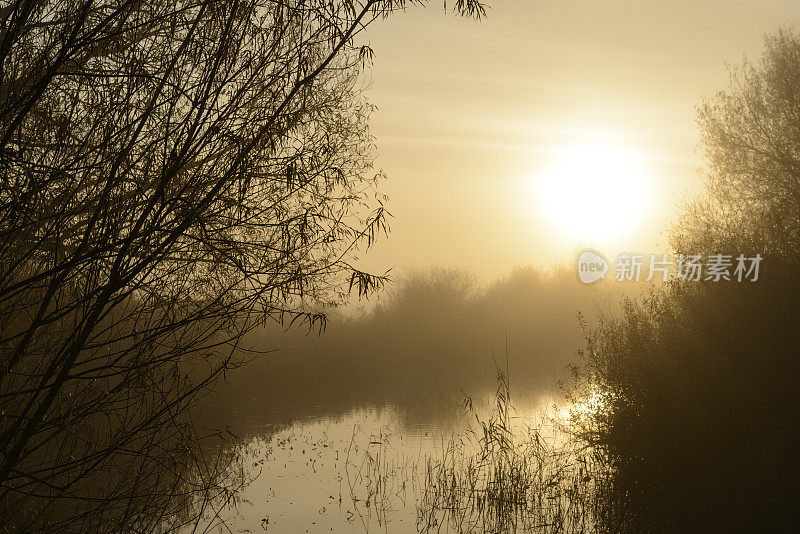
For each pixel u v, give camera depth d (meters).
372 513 13.52
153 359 5.52
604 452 16.47
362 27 5.59
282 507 13.86
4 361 5.20
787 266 14.42
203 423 23.45
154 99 5.20
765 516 11.95
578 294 55.22
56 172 4.91
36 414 5.09
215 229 5.59
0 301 4.87
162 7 5.54
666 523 12.26
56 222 5.03
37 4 5.30
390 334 48.16
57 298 5.34
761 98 21.61
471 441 20.14
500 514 13.40
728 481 13.17
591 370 18.31
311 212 5.96
